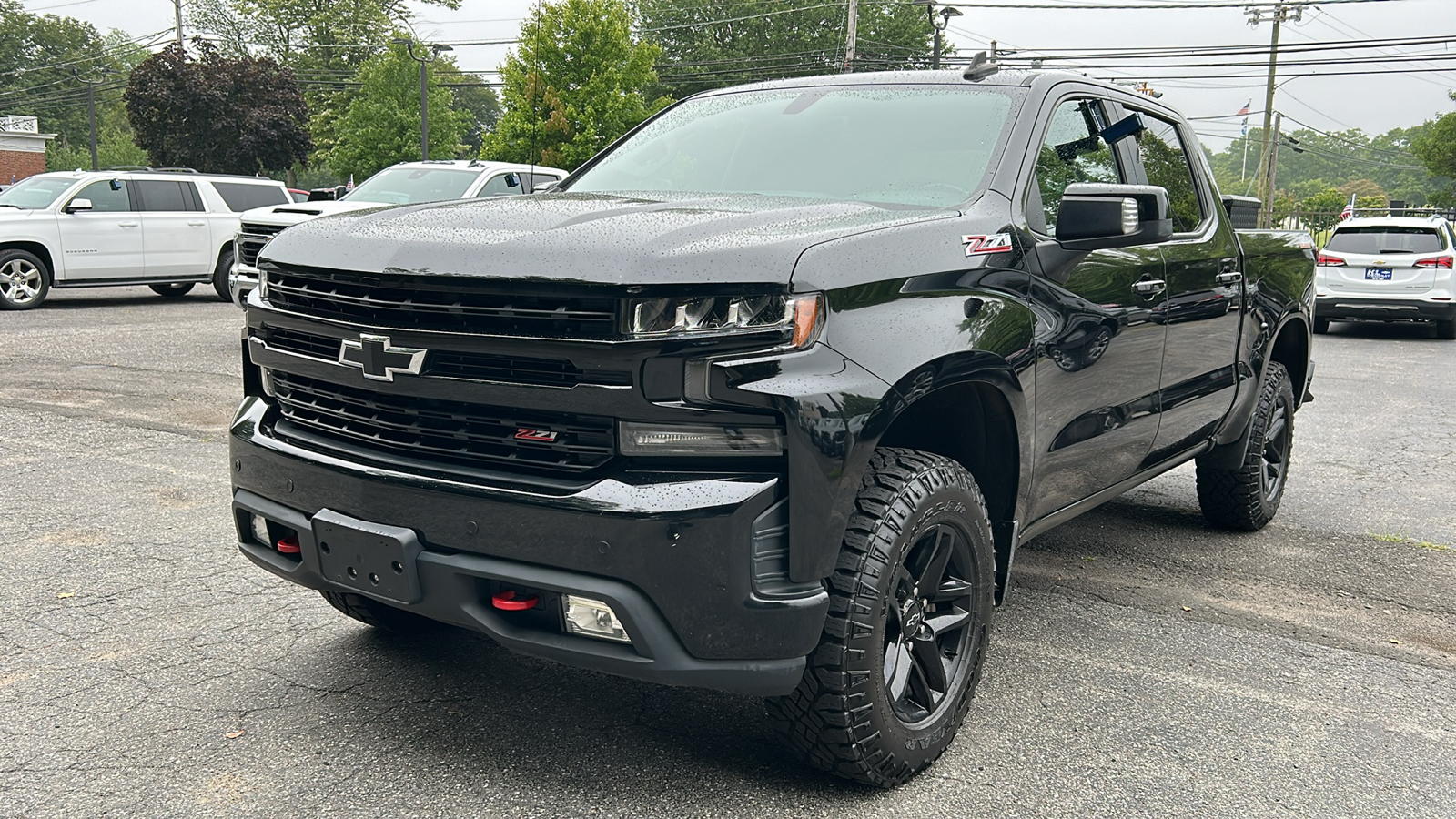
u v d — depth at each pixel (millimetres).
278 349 2900
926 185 3277
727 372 2314
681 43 58781
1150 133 4262
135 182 15172
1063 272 3225
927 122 3537
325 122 62219
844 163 3477
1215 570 4805
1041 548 5062
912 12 56688
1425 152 60906
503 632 2486
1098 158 3801
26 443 6508
